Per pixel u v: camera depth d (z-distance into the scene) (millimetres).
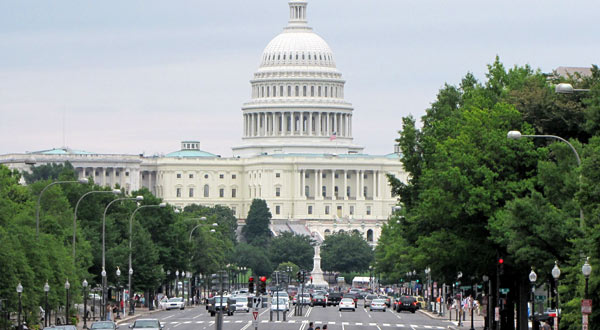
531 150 130250
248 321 185625
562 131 133000
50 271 154625
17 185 199250
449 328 168750
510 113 133000
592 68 134250
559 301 119125
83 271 181000
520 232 116562
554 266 114062
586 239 100625
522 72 149875
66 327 134875
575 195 101000
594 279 99750
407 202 157875
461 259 137250
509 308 145250
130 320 190875
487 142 131375
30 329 147875
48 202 187250
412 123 159000
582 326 98500
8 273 137500
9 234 145250
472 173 131875
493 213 129375
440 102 161375
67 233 179375
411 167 157500
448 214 132875
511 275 139125
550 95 133625
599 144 108312
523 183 129000
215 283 142250
